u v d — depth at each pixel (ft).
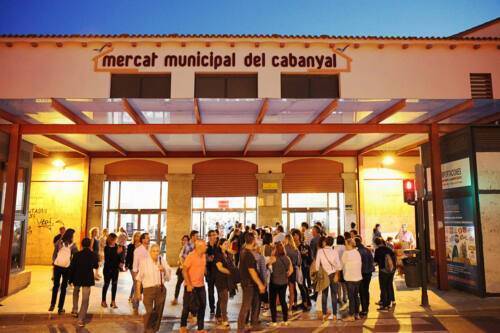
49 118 41.27
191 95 39.04
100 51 39.29
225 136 52.06
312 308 33.12
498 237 36.24
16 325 29.09
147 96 39.55
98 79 38.96
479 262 35.94
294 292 33.76
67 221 61.41
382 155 65.00
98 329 27.96
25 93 38.24
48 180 62.03
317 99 35.70
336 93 40.19
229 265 28.91
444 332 26.48
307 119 42.68
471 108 40.22
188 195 62.90
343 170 65.31
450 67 40.70
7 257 37.93
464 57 40.98
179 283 34.83
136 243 32.60
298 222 64.39
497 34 53.98
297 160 65.05
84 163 62.49
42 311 31.53
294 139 53.83
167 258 61.26
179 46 39.73
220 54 39.70
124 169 63.52
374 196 64.49
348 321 29.32
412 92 40.01
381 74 40.06
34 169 62.13
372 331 26.89
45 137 49.88
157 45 39.60
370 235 63.52
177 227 61.98
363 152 62.90
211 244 32.53
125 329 27.91
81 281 29.17
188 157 63.82
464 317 30.48
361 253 31.30
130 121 42.16
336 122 43.50
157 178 63.77
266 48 39.88
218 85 39.96
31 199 61.67
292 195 64.85
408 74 40.22
